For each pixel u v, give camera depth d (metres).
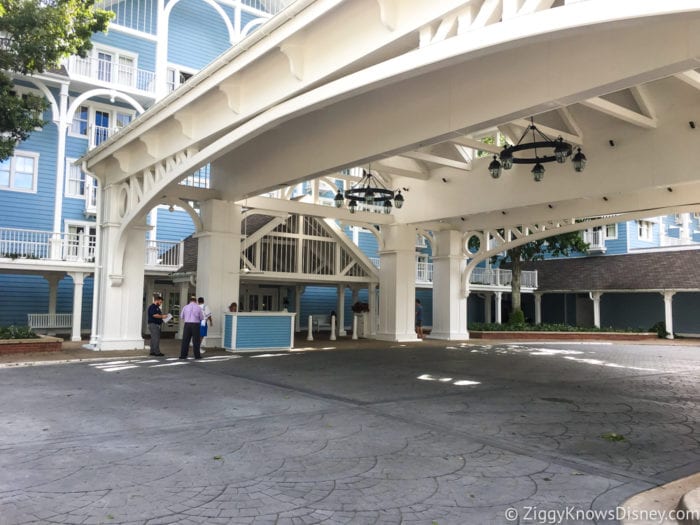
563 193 14.83
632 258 30.61
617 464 5.80
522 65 8.88
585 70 8.10
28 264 18.89
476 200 17.61
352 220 20.62
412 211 20.53
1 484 4.89
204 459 5.71
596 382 11.69
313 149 13.52
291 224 22.23
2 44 13.98
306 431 6.96
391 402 9.00
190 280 20.61
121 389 9.84
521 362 15.34
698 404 9.22
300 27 8.72
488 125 9.62
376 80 7.75
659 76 7.56
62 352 15.58
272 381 11.03
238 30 26.81
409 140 10.80
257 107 10.46
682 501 4.29
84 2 14.54
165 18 24.97
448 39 6.80
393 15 7.64
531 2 6.09
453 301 23.50
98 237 16.98
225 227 17.59
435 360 15.45
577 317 33.50
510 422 7.71
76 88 23.39
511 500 4.70
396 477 5.25
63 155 22.31
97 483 4.94
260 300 27.48
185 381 10.87
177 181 13.52
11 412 7.83
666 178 12.48
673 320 30.19
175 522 4.13
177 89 12.03
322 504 4.54
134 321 16.77
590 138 14.11
